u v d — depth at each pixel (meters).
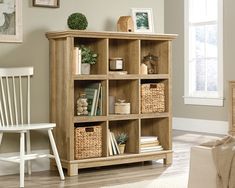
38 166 6.06
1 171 5.88
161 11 6.85
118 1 6.54
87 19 6.36
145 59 6.52
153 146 6.36
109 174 5.86
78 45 6.19
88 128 5.93
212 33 9.04
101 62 6.04
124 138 6.25
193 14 9.33
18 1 5.93
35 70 6.04
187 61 9.34
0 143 5.65
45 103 6.11
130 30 6.32
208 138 8.27
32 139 6.04
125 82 6.34
